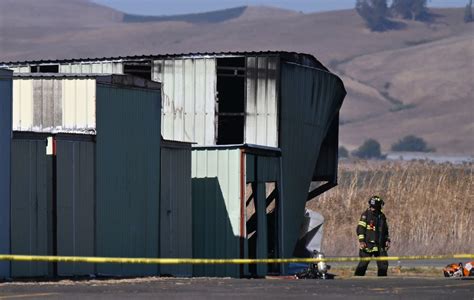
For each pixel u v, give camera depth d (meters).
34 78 86.62
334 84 119.19
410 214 137.50
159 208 92.75
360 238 96.31
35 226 79.19
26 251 78.44
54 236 80.50
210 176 102.75
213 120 110.94
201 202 102.88
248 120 110.31
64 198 81.50
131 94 89.06
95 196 84.62
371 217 96.75
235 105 121.12
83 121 85.31
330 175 127.00
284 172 109.75
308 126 114.56
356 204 145.38
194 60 111.62
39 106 86.62
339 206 146.12
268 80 109.94
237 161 101.94
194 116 111.50
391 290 67.12
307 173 114.50
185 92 111.75
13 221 77.62
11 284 70.12
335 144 127.25
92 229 84.19
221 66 111.50
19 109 87.19
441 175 145.38
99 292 63.22
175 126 112.00
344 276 104.00
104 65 113.62
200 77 111.50
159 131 92.50
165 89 112.19
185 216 96.75
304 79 113.81
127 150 88.44
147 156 91.00
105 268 85.31
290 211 110.62
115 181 87.00
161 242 93.12
